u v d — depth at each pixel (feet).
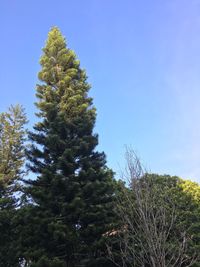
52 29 90.68
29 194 70.54
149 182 63.98
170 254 62.49
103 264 68.28
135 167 63.87
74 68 85.92
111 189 70.85
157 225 61.26
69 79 82.33
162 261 54.75
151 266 57.36
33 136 75.05
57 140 71.72
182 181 86.43
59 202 66.49
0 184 105.70
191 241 70.59
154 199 62.64
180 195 81.15
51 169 69.67
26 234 68.18
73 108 79.36
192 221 75.51
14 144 115.34
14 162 112.88
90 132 75.66
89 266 67.21
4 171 112.27
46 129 77.00
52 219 64.80
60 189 67.56
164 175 86.84
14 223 74.59
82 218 66.39
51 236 65.16
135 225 66.74
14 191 107.24
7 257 78.28
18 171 110.73
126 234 63.00
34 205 71.56
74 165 70.95
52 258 64.59
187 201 80.07
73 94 81.66
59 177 66.18
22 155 114.01
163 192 74.74
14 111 120.16
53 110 75.92
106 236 66.90
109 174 78.28
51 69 84.23
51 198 67.05
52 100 81.46
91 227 65.41
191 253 69.31
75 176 69.46
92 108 81.20
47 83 84.74
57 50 87.10
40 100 82.84
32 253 64.49
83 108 79.25
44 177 67.87
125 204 68.49
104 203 69.82
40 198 67.46
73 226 67.72
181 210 76.43
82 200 65.36
